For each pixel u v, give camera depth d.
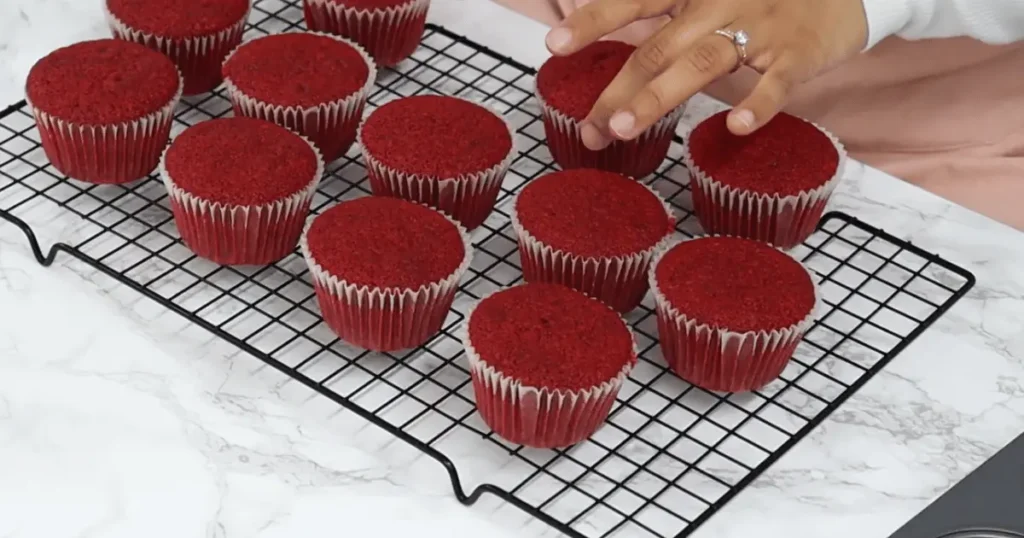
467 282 0.91
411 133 0.93
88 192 0.95
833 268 0.93
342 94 0.96
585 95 0.95
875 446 0.85
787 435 0.84
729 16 0.91
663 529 0.81
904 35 0.99
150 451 0.83
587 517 0.81
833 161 0.93
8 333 0.87
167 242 0.92
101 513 0.80
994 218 1.04
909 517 0.82
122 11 0.99
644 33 1.08
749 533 0.81
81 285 0.90
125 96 0.93
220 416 0.84
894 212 0.96
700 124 0.95
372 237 0.87
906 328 0.90
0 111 0.98
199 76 1.00
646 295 0.92
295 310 0.89
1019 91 1.04
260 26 1.06
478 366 0.82
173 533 0.80
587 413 0.82
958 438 0.85
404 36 1.01
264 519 0.80
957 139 1.05
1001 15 0.98
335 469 0.83
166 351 0.87
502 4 1.13
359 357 0.87
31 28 1.05
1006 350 0.89
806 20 0.92
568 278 0.89
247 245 0.90
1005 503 0.81
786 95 0.90
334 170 0.98
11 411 0.84
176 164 0.90
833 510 0.82
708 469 0.83
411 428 0.84
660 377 0.87
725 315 0.84
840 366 0.88
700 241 0.88
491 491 0.81
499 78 1.01
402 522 0.81
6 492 0.81
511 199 0.96
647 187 0.92
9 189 0.95
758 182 0.91
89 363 0.86
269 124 0.93
